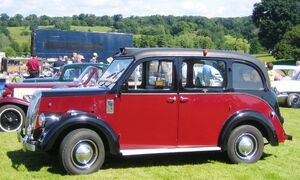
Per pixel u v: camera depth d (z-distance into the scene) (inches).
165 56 279.7
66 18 3260.3
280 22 2896.2
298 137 403.5
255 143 296.0
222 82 289.9
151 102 275.7
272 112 297.1
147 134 275.7
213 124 287.0
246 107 292.4
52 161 297.4
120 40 1331.2
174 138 280.5
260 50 3255.4
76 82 441.4
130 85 273.0
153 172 274.5
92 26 3179.1
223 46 2568.9
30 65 716.0
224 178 263.3
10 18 3673.7
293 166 294.8
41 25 3462.1
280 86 674.2
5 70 1189.1
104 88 274.8
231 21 3437.5
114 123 269.7
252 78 296.4
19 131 296.0
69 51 1275.8
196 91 283.7
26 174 266.4
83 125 263.7
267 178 265.1
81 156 262.5
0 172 270.4
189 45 1947.6
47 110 266.1
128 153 268.5
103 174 266.7
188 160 305.9
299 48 2682.1
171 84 280.2
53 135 256.2
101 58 1310.3
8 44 2908.5
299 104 669.3
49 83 452.1
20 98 429.4
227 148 291.1
